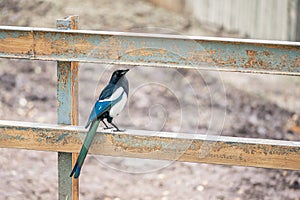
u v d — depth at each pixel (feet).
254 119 46.47
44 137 25.64
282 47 23.88
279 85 51.88
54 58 24.89
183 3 67.56
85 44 24.64
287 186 38.09
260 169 39.99
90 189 36.70
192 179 38.47
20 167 38.81
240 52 24.06
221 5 64.34
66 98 25.55
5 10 63.36
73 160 26.21
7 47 24.98
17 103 48.88
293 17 55.36
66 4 65.10
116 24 62.80
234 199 36.58
